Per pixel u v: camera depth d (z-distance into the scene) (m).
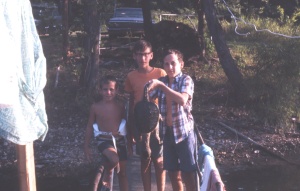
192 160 5.93
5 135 3.88
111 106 6.36
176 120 5.91
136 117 5.25
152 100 6.00
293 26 23.11
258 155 11.93
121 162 6.49
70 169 10.80
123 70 17.27
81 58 15.62
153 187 8.49
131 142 6.59
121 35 21.09
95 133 6.33
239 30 21.69
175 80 5.88
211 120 13.50
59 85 14.92
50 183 10.02
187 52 17.70
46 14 15.59
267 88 13.76
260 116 13.68
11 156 11.52
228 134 12.89
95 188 5.05
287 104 13.62
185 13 25.08
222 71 16.92
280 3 25.83
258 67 13.98
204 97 14.78
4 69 3.58
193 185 6.00
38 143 12.02
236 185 9.79
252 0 23.94
